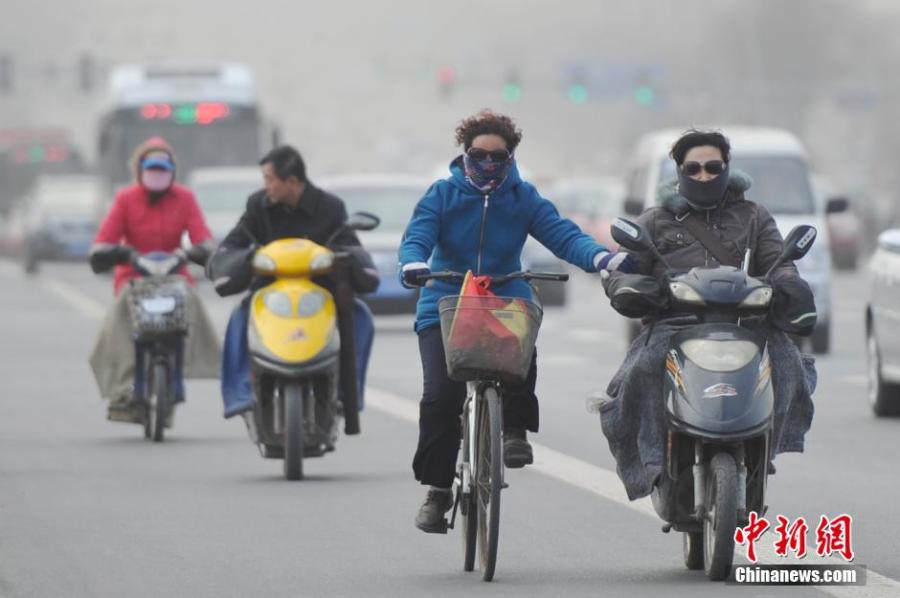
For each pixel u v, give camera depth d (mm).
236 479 32250
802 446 23422
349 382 31953
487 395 22984
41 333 68875
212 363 37344
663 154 59250
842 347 61625
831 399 45969
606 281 23312
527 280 24047
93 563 24438
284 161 32469
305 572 23812
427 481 24141
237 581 23234
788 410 23141
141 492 30688
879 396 41969
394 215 69062
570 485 31219
